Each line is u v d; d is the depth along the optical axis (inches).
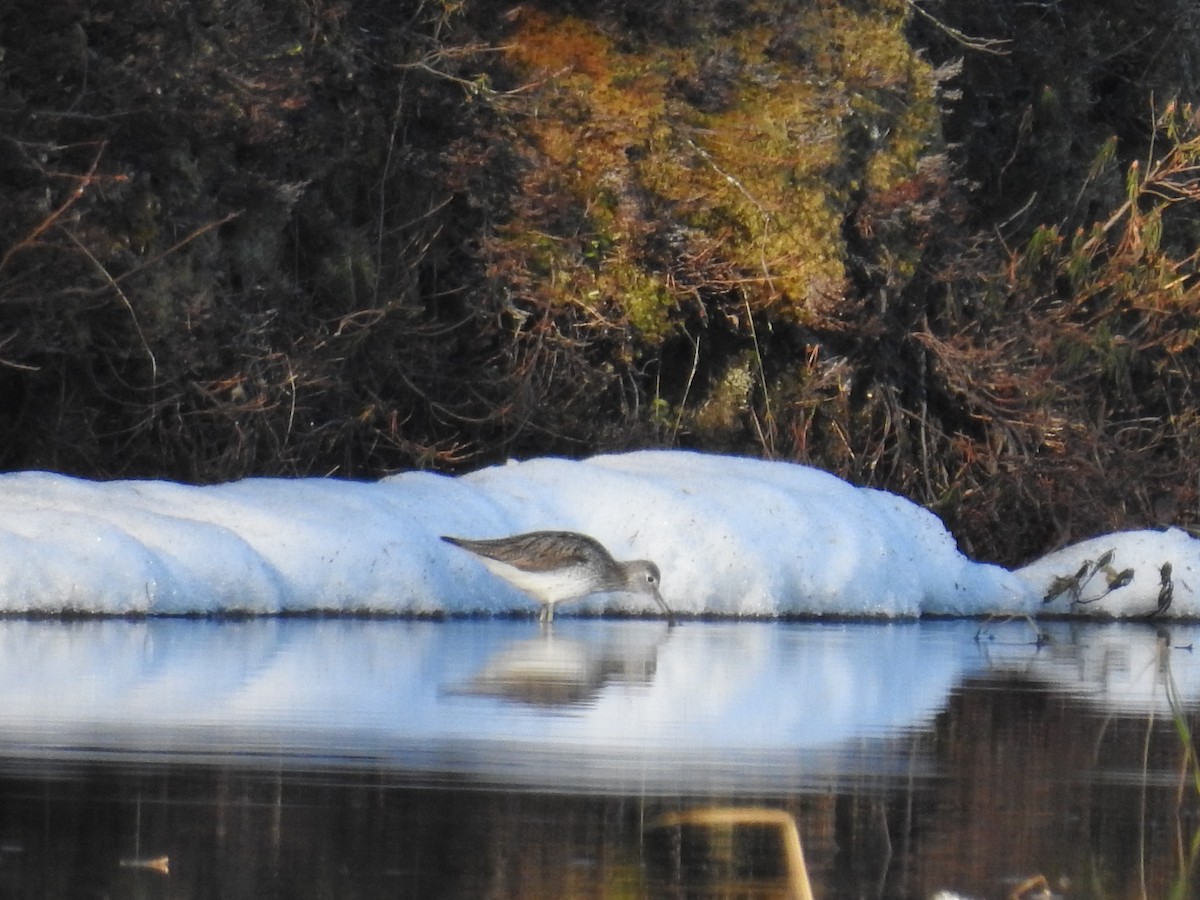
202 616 1855.3
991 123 3390.7
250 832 924.0
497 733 1212.5
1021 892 876.6
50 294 2413.9
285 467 2637.8
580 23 2891.2
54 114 2418.8
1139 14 3545.8
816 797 1052.5
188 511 1966.0
